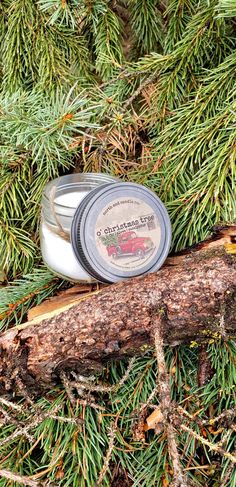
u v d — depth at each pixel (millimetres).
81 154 616
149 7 619
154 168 584
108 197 510
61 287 562
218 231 519
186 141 558
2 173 598
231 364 498
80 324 474
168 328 472
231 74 558
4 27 625
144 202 519
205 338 485
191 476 494
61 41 616
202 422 445
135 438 495
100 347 473
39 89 614
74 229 510
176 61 580
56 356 475
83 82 625
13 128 577
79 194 546
